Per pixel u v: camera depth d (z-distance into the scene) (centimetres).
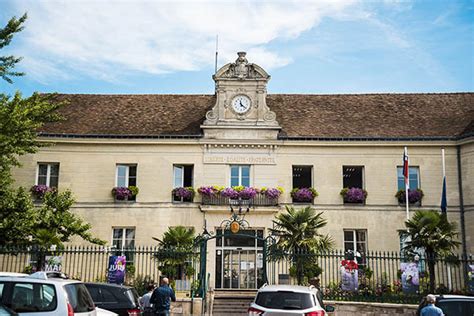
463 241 2375
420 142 2477
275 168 2495
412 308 1759
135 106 2781
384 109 2734
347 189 2452
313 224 2003
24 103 1842
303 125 2606
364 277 2153
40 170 2533
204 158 2506
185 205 2458
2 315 785
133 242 2455
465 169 2422
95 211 2467
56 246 1916
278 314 1052
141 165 2512
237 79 2542
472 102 2731
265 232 2420
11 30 1745
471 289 1833
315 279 1892
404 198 2436
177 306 1825
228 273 2408
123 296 1346
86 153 2527
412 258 1880
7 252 1808
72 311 862
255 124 2511
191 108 2752
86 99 2842
